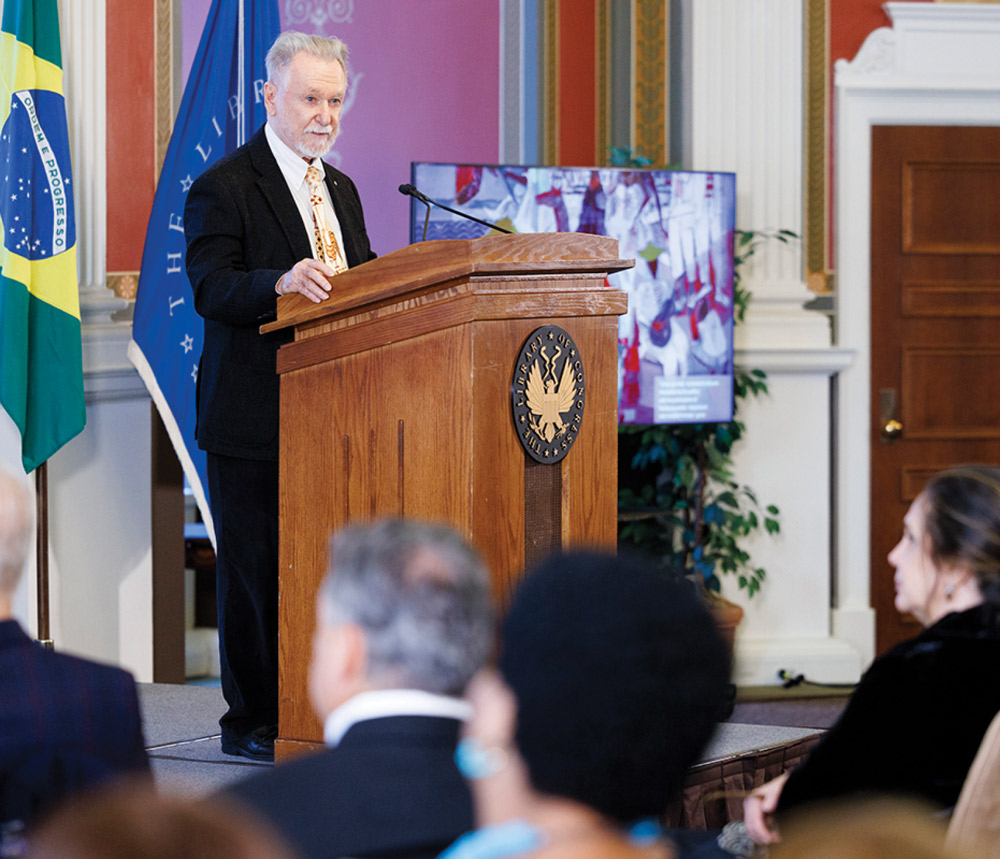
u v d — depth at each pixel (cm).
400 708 221
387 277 419
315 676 231
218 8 797
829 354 1023
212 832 125
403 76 976
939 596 346
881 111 1053
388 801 212
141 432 822
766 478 1030
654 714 186
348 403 425
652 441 1012
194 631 1036
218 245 510
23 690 286
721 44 1012
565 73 1009
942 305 1087
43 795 278
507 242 404
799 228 1029
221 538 526
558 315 418
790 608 1038
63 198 720
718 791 520
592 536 433
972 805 300
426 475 408
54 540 760
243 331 511
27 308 707
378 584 222
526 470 414
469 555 229
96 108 789
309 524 436
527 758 185
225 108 799
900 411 1091
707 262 967
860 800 335
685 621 193
